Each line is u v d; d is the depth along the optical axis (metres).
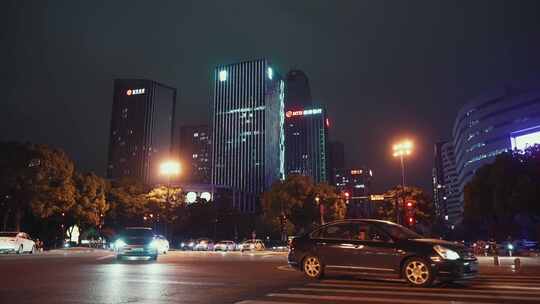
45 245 66.44
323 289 10.90
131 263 21.25
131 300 9.15
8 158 44.75
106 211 69.00
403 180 45.81
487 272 17.17
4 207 49.09
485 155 128.50
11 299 9.24
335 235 13.23
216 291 10.55
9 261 22.39
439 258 11.30
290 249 13.97
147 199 78.94
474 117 135.88
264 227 100.31
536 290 10.77
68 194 49.97
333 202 71.19
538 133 98.62
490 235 76.94
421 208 70.56
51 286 11.34
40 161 46.25
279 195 70.94
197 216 90.12
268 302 8.87
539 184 46.56
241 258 28.52
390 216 69.62
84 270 16.36
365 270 12.31
